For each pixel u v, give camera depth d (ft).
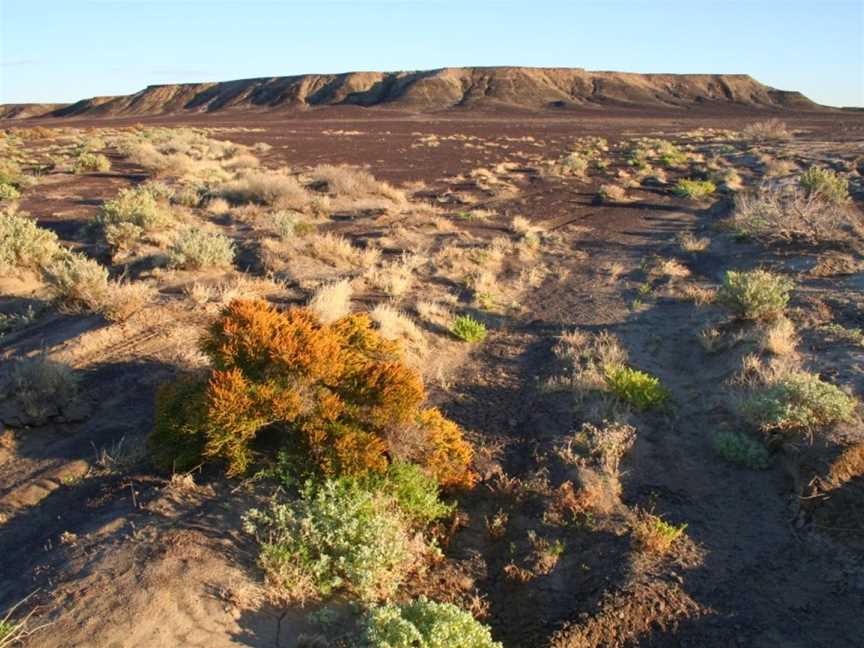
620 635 15.81
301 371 20.79
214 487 18.95
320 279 41.93
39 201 68.49
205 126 212.23
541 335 36.94
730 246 53.83
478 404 28.22
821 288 39.70
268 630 14.37
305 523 16.53
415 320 36.65
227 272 42.24
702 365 31.55
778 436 22.97
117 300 33.24
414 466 20.21
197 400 19.77
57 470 20.71
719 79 447.42
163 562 15.43
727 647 15.40
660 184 89.71
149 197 59.00
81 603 14.16
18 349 29.45
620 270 49.47
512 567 17.92
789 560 18.22
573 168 100.58
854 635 15.66
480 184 87.61
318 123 237.66
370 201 71.56
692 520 20.07
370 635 13.75
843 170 86.53
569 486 21.20
